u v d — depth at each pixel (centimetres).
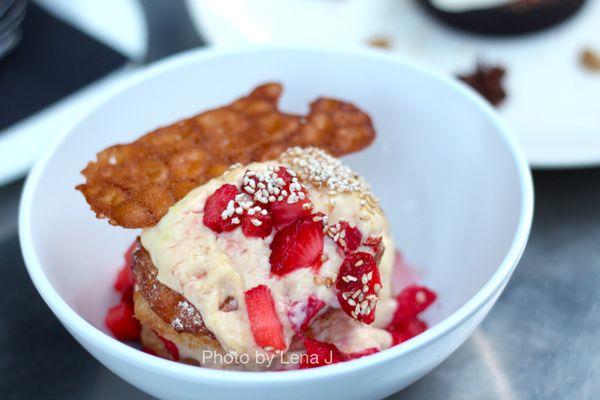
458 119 33
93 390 32
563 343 33
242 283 27
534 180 38
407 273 34
